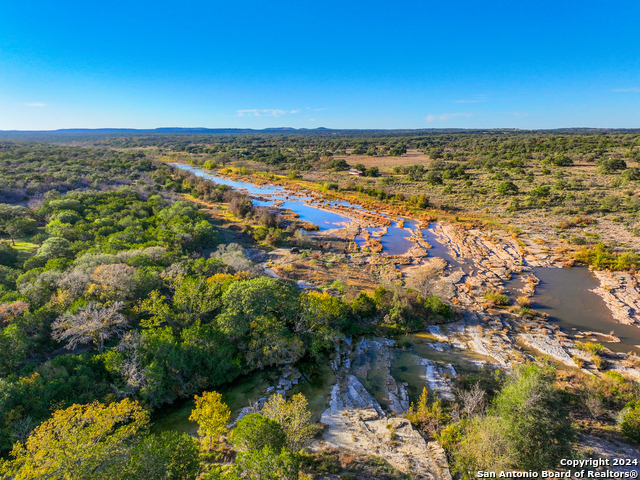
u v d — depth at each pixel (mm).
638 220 94562
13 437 25859
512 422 25234
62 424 23703
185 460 22859
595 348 45812
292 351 41625
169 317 42125
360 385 38250
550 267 73750
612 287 63719
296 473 21812
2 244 59031
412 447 29469
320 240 92188
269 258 77188
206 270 55531
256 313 41688
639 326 52500
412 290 59750
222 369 37562
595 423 32031
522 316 55438
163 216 91000
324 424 32281
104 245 63344
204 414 27953
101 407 26891
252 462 21562
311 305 45312
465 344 47969
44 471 20734
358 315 51969
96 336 37312
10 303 38562
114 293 42656
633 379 40344
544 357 45062
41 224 81812
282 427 26578
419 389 38344
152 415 33156
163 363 35219
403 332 50406
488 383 38688
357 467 26859
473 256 81250
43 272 48219
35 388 28859
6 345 32375
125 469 21328
